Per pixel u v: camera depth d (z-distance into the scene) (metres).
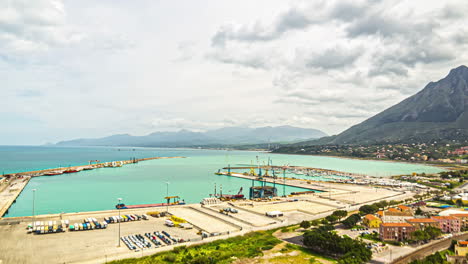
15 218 165.00
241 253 119.50
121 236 137.25
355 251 116.12
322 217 186.38
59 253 114.88
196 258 110.31
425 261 109.44
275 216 183.25
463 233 156.75
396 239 141.50
